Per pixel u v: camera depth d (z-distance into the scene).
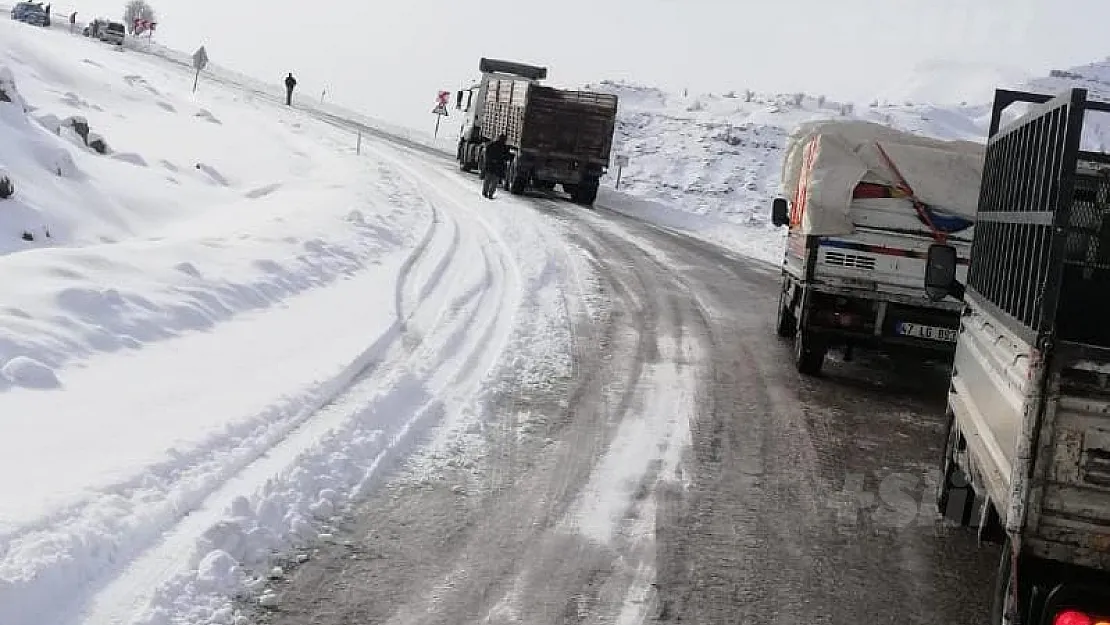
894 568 6.29
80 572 4.97
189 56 82.69
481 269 16.45
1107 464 4.17
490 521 6.45
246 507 5.98
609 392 10.20
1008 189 6.11
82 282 10.08
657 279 19.02
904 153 11.54
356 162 29.92
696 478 7.76
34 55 30.92
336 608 5.07
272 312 11.38
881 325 11.71
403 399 8.87
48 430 6.64
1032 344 4.31
